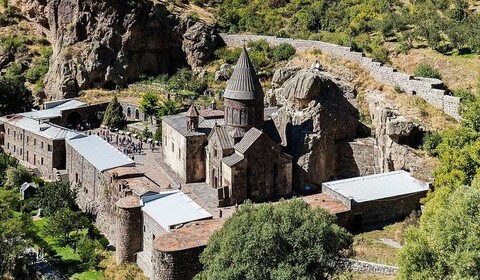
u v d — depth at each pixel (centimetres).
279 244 4984
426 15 11669
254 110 8462
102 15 14400
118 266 7456
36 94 14200
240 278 4941
